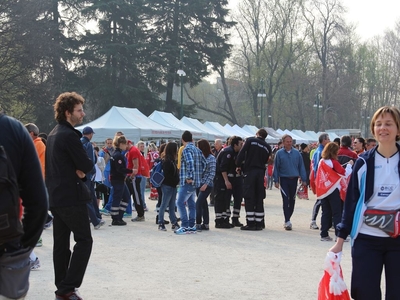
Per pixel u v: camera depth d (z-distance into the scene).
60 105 5.70
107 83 47.81
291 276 7.20
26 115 47.06
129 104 49.06
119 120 24.89
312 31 61.88
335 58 64.62
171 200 11.57
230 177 12.16
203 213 11.66
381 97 76.00
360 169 4.25
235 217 12.38
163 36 52.44
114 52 47.94
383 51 74.38
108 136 24.05
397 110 4.26
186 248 9.33
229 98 65.88
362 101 75.56
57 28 47.50
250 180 11.60
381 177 4.18
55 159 5.51
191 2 52.06
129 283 6.72
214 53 52.84
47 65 45.03
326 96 64.00
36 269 7.49
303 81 62.34
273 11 58.78
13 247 2.97
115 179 12.17
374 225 4.11
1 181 2.76
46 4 44.84
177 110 53.16
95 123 24.70
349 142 11.14
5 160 2.81
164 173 11.27
